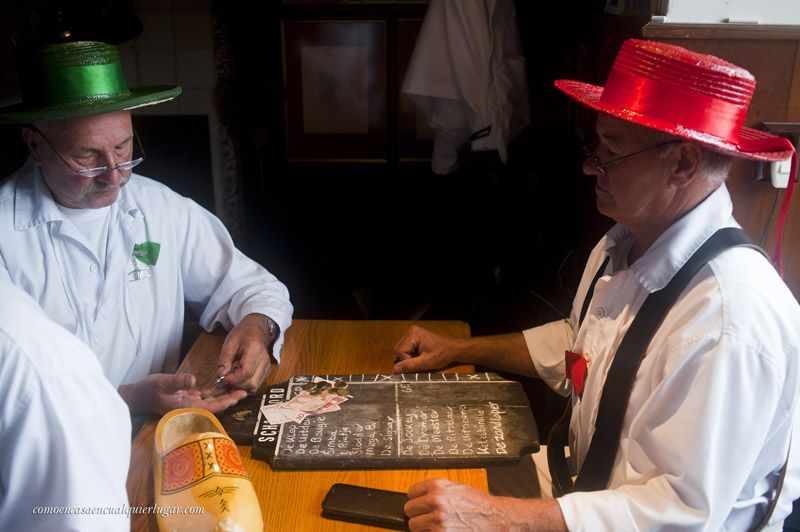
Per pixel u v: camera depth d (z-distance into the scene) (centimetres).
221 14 358
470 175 384
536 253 362
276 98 377
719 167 149
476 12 306
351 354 199
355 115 382
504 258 369
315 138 386
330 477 150
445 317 365
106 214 193
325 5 364
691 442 133
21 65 173
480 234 390
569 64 341
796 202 201
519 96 335
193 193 386
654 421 141
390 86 375
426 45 316
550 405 279
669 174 149
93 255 187
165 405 169
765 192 201
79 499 117
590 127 298
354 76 376
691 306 143
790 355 136
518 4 355
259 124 375
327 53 372
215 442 140
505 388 177
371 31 369
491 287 357
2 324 116
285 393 175
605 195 158
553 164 376
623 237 176
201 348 202
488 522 135
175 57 364
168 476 137
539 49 361
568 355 172
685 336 139
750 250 149
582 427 170
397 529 138
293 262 401
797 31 188
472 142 324
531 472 195
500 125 320
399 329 214
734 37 190
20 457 115
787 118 196
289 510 141
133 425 183
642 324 151
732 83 144
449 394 174
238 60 366
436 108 331
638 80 149
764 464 145
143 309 202
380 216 395
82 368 121
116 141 173
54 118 163
